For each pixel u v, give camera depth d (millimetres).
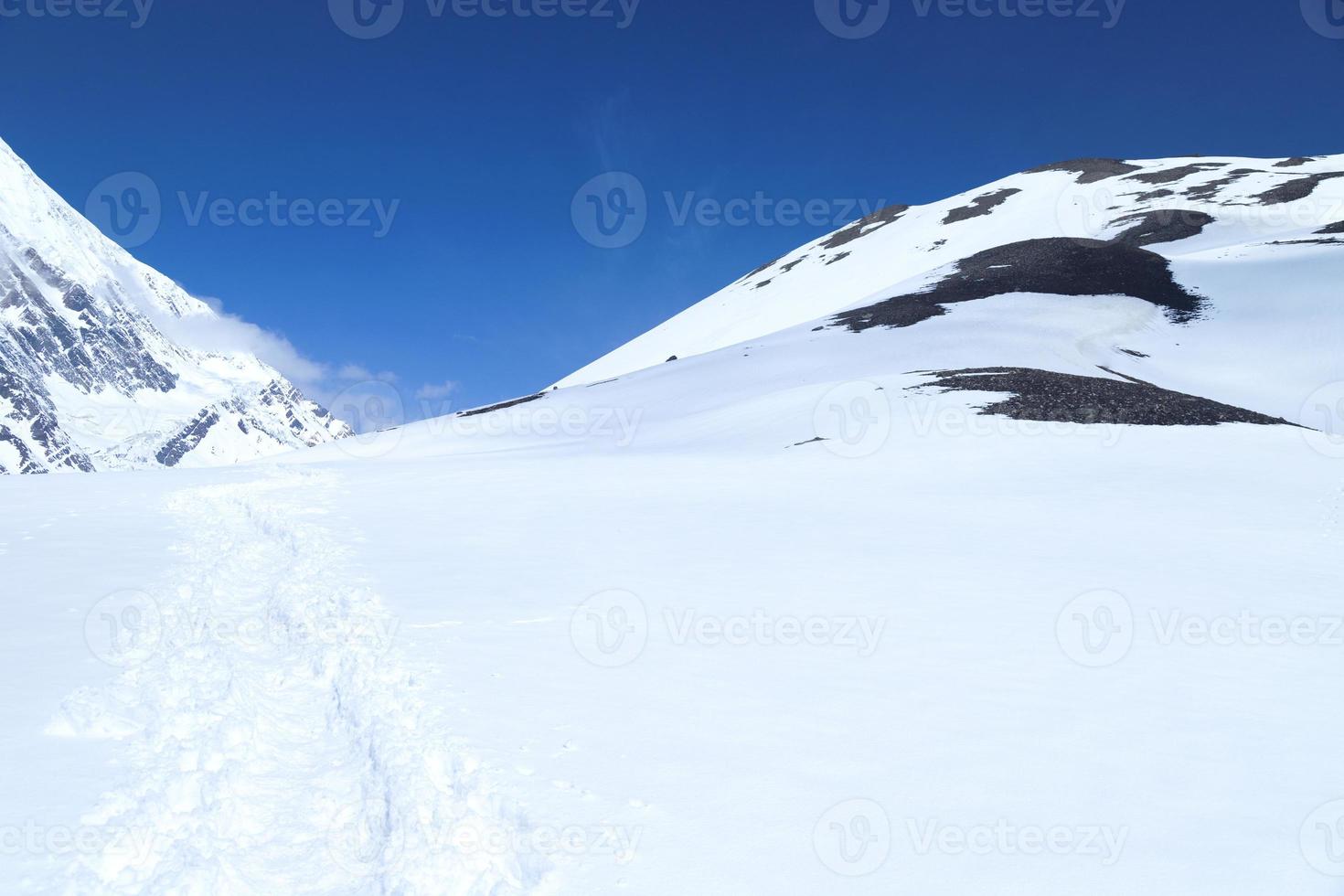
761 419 40781
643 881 4848
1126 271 72688
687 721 7496
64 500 24266
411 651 9375
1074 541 17672
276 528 18547
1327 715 8102
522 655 9422
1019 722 7719
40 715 7102
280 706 7824
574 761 6531
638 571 14516
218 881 4707
